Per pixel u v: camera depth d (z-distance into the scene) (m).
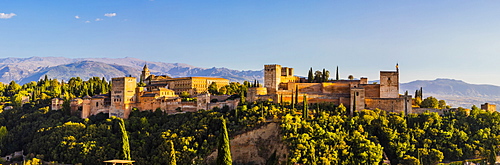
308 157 199.62
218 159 136.12
